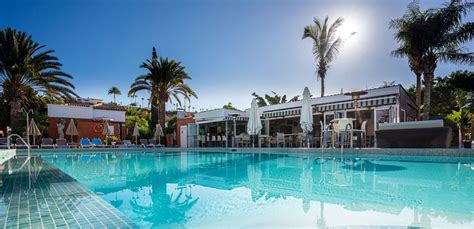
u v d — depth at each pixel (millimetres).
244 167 8172
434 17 16938
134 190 4805
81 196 3693
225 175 6559
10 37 21562
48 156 14570
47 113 26219
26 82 22906
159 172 7383
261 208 3398
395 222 2658
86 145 22297
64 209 3041
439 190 4035
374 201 3488
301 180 5391
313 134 18172
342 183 4879
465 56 16828
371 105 14812
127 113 37406
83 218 2715
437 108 25141
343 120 11656
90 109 28516
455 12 16672
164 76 25578
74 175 6871
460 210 2990
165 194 4434
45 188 4305
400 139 9844
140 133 30516
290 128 20594
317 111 17156
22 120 22891
